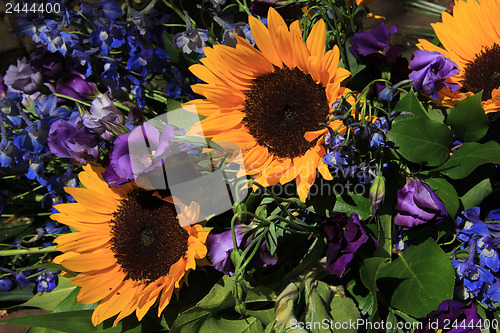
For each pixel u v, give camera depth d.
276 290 0.45
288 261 0.47
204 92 0.45
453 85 0.44
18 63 0.51
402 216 0.42
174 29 0.54
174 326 0.43
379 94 0.41
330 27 0.47
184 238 0.45
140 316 0.44
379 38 0.42
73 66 0.51
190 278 0.47
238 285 0.39
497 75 0.46
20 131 0.48
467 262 0.43
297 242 0.46
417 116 0.42
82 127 0.45
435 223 0.42
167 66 0.51
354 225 0.42
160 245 0.45
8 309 0.53
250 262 0.41
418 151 0.42
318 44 0.42
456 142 0.45
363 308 0.45
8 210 0.58
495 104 0.43
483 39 0.47
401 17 0.71
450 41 0.47
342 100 0.41
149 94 0.52
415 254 0.43
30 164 0.50
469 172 0.43
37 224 0.58
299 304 0.45
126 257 0.46
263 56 0.44
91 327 0.46
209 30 0.50
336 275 0.43
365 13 0.49
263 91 0.45
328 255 0.42
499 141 0.45
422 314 0.43
